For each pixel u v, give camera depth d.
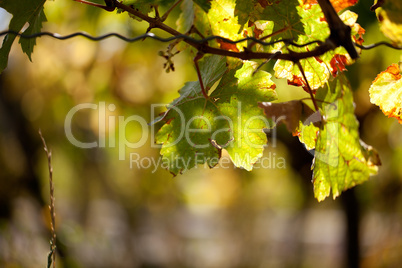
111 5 1.49
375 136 5.72
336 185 1.45
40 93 5.85
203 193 13.09
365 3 3.38
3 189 6.45
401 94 1.53
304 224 12.34
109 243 7.61
